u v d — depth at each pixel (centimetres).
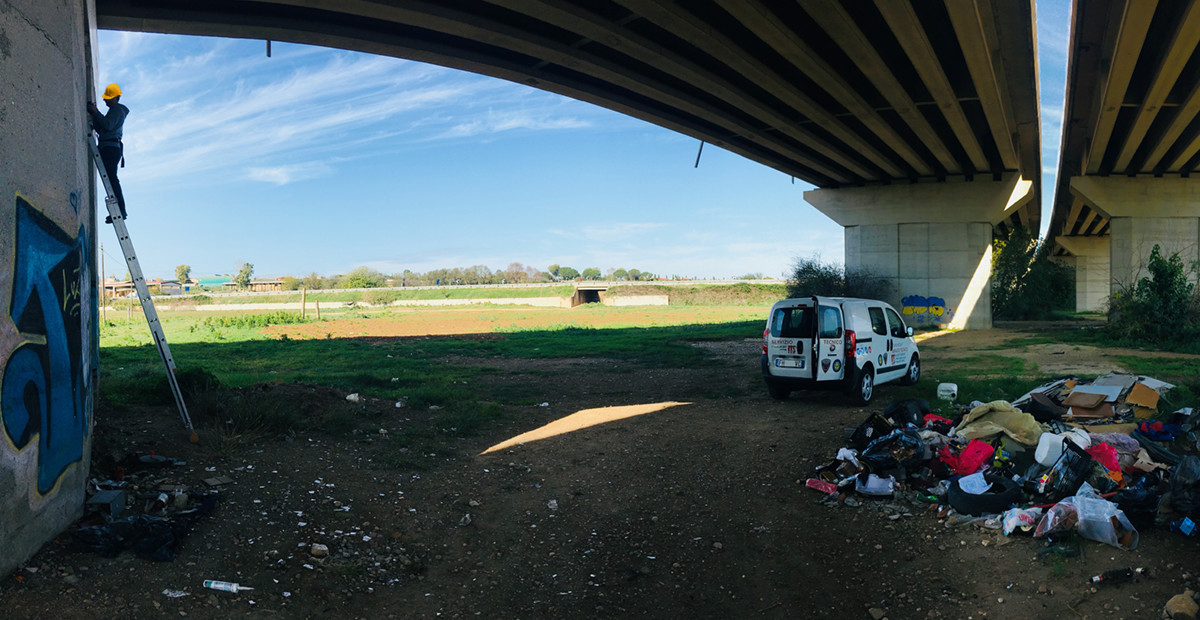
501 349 2611
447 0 1448
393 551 602
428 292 10288
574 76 2031
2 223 432
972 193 3572
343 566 552
